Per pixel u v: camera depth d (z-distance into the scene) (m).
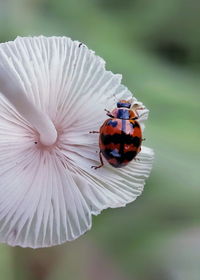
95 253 0.13
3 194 0.10
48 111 0.10
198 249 0.13
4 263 0.12
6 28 0.14
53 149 0.10
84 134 0.10
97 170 0.10
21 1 0.14
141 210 0.12
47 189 0.10
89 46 0.14
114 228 0.12
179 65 0.14
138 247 0.12
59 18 0.14
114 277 0.13
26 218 0.10
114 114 0.10
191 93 0.13
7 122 0.10
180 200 0.12
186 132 0.13
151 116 0.13
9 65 0.10
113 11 0.14
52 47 0.10
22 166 0.10
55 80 0.10
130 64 0.14
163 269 0.12
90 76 0.10
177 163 0.12
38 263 0.12
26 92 0.10
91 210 0.10
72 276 0.13
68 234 0.10
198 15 0.14
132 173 0.10
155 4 0.15
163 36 0.14
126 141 0.10
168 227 0.12
